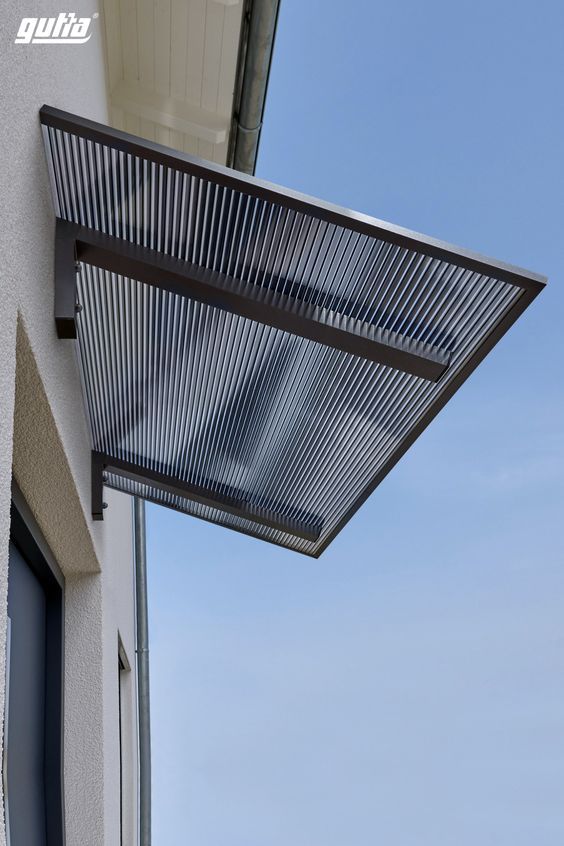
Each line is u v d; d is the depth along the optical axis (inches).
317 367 92.0
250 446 115.2
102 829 115.4
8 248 53.4
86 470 109.8
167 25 171.9
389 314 77.2
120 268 76.7
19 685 99.0
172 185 68.8
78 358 96.0
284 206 67.8
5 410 50.6
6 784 85.9
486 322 74.6
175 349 94.5
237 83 183.6
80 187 71.4
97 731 118.9
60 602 119.7
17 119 57.1
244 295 76.8
